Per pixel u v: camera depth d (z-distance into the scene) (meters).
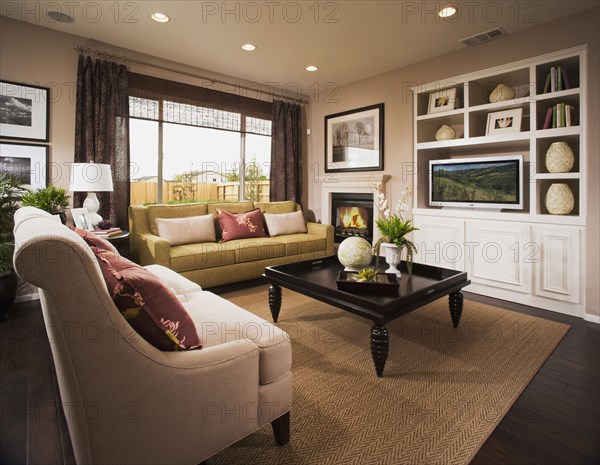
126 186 3.72
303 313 2.93
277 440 1.42
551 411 1.65
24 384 1.89
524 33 3.25
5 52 3.09
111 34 3.41
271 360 1.35
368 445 1.42
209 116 4.41
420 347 2.30
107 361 0.99
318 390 1.81
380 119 4.46
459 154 4.07
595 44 2.81
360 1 2.84
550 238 3.04
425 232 3.92
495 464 1.33
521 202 3.29
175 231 3.58
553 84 3.03
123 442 1.04
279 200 5.05
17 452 1.40
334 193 5.15
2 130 3.10
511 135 3.26
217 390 1.21
